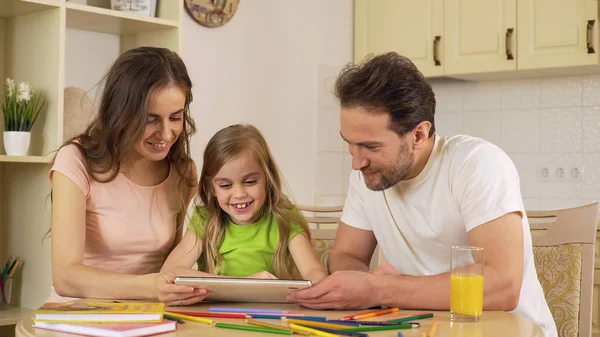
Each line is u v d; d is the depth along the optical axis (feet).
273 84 12.00
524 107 12.46
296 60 12.35
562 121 12.09
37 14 8.52
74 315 4.26
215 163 6.21
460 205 5.55
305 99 12.53
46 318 4.29
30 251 8.59
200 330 4.29
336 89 5.40
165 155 6.04
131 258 6.36
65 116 8.61
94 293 5.33
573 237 6.27
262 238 6.41
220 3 11.05
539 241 6.41
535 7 11.20
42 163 8.39
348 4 13.21
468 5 11.85
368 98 5.13
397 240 6.08
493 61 11.61
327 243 7.36
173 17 9.46
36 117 8.34
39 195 8.45
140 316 4.28
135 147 5.94
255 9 11.71
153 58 5.84
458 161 5.60
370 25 13.01
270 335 4.14
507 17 11.46
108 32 9.84
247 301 5.39
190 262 6.33
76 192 5.88
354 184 6.43
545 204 12.26
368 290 4.96
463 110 13.09
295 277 6.48
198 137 10.91
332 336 4.12
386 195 6.04
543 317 5.77
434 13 12.20
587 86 11.84
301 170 12.46
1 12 8.63
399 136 5.24
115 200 6.23
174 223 6.59
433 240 5.84
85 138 6.16
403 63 5.29
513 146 12.58
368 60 5.39
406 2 12.54
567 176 12.03
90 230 6.23
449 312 4.99
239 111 11.50
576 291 6.18
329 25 12.87
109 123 5.90
